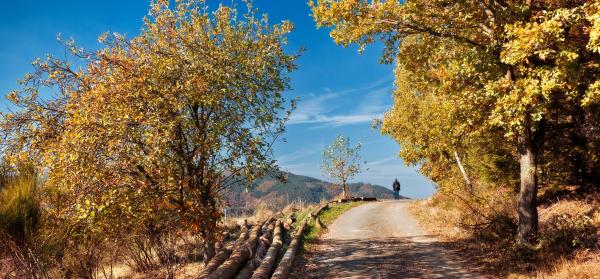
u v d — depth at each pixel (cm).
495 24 1112
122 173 929
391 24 1310
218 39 1095
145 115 952
